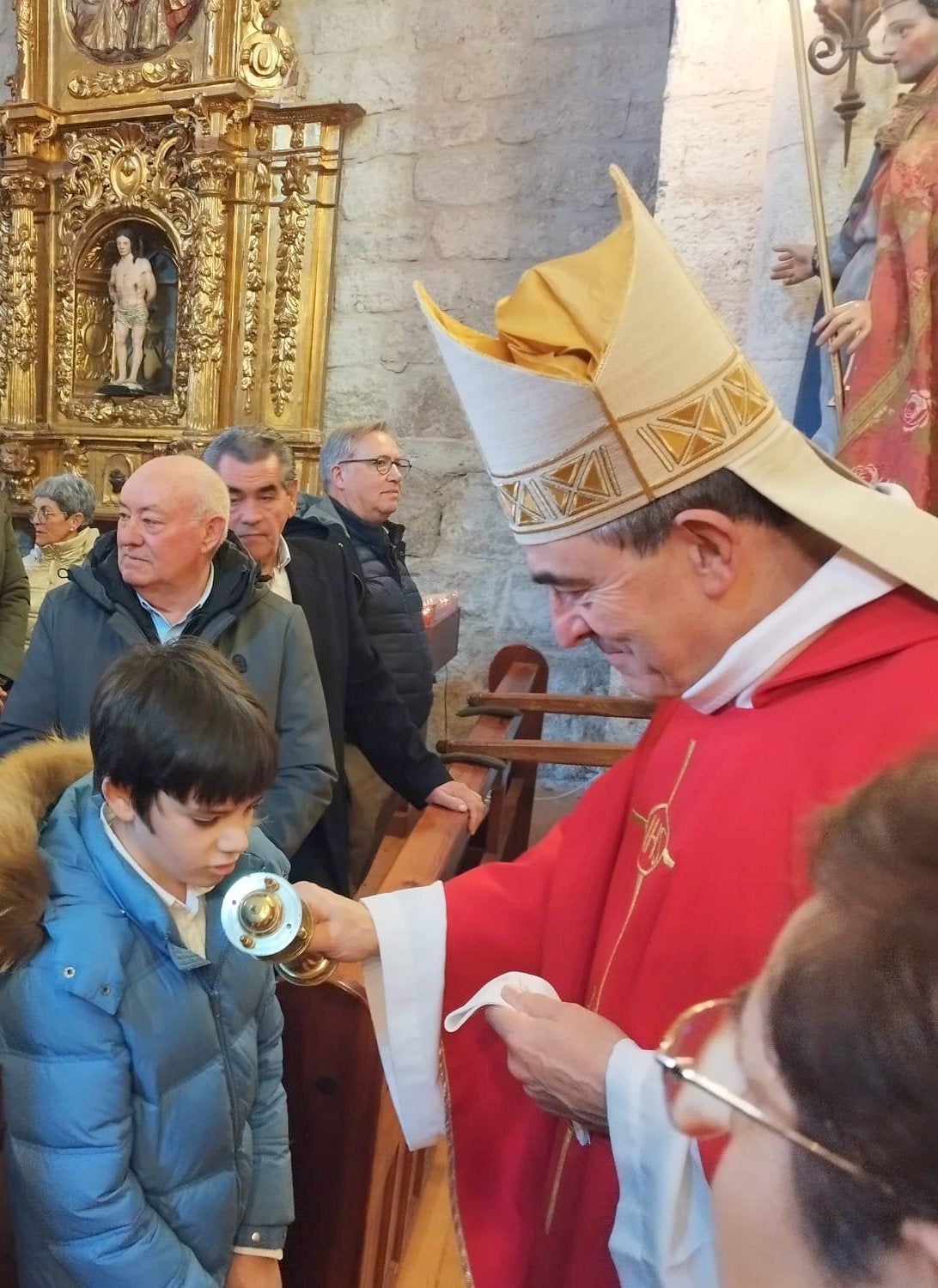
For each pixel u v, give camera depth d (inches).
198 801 37.2
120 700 37.9
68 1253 38.1
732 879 29.5
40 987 37.4
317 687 71.4
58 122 168.2
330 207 154.9
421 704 102.8
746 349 104.5
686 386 30.2
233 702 39.1
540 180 147.7
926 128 80.0
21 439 173.0
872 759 27.2
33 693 68.1
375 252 157.1
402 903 41.4
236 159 156.3
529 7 145.3
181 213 161.9
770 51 100.3
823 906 15.0
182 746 36.7
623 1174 24.3
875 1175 13.3
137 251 172.1
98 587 67.4
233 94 151.4
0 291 176.6
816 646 31.1
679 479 30.2
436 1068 40.6
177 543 64.1
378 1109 47.6
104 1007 37.2
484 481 157.1
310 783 68.7
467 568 159.3
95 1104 37.2
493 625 158.9
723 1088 16.5
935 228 79.3
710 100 103.3
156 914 38.3
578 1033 28.7
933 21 79.8
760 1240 15.4
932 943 13.1
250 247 158.7
